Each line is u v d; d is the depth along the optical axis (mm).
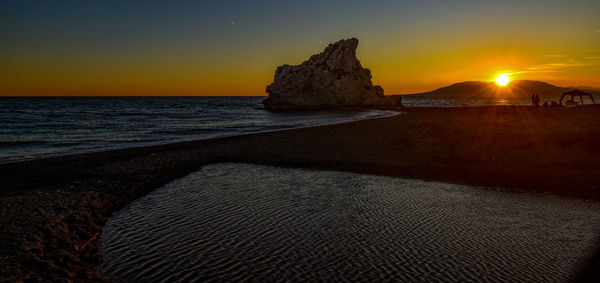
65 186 12852
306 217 9984
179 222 9641
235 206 11008
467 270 6934
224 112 70062
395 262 7281
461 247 8008
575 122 24016
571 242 8258
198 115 60219
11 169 15625
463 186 13344
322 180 14445
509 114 37406
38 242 7930
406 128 33281
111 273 6844
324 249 7910
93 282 6414
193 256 7570
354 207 10898
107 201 11305
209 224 9477
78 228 8961
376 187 13312
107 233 8867
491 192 12531
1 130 33750
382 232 8898
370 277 6664
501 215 10172
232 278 6641
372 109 76250
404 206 11016
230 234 8781
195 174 15586
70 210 10227
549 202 11352
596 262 7180
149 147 22516
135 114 61875
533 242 8273
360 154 20000
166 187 13375
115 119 49500
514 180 13898
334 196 12109
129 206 11086
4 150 21891
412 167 16562
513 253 7684
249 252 7770
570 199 11625
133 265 7164
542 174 14562
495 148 17891
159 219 9883
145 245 8141
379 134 28984
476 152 18125
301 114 62562
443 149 19422
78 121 45219
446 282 6469
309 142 24578
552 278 6594
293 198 11867
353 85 83125
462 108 61688
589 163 15594
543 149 16812
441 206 11008
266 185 13648
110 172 15359
